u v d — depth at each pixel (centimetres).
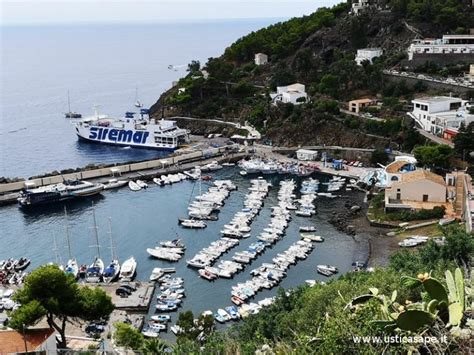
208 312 7125
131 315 7262
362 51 19250
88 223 11319
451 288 2175
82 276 8669
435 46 17800
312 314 4153
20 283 8350
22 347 4619
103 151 18038
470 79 16225
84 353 4231
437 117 13975
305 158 15325
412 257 5544
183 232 10575
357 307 2455
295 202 12038
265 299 7581
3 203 12544
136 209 12088
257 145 16838
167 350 4788
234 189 13250
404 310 2152
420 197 10988
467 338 1989
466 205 9050
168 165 15288
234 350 3288
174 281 8300
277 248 9656
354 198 12238
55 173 14262
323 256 9250
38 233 10819
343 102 17488
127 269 8688
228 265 8756
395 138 14750
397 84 16862
